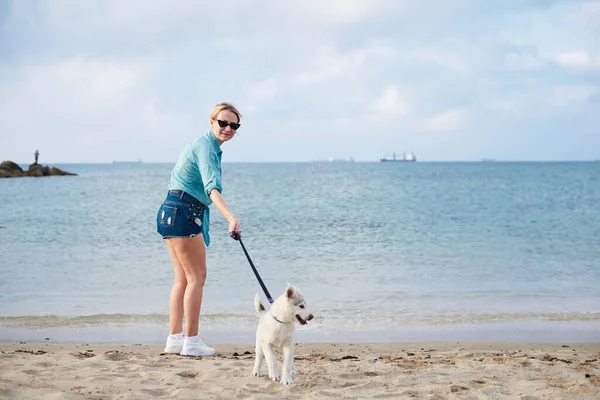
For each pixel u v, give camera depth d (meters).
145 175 93.75
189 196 5.32
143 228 19.19
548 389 4.46
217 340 7.23
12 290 10.00
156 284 10.57
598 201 34.34
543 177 83.81
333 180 69.69
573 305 9.28
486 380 4.78
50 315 8.38
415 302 9.42
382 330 7.80
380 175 92.56
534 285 10.78
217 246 15.31
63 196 36.78
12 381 4.30
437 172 114.75
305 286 10.57
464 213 25.80
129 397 3.96
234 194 39.94
